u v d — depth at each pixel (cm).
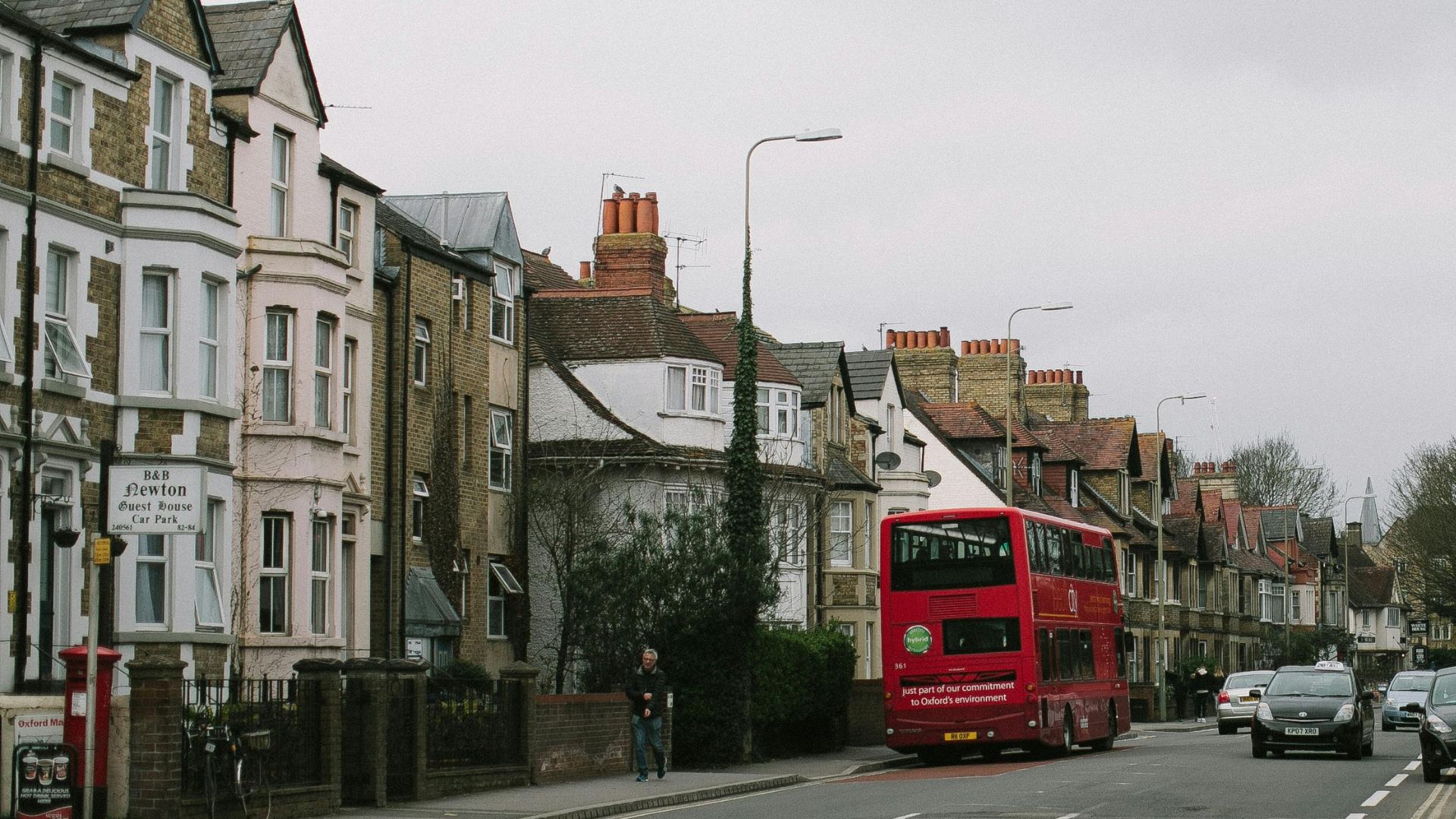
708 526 3631
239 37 3084
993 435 6812
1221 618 9388
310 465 2995
